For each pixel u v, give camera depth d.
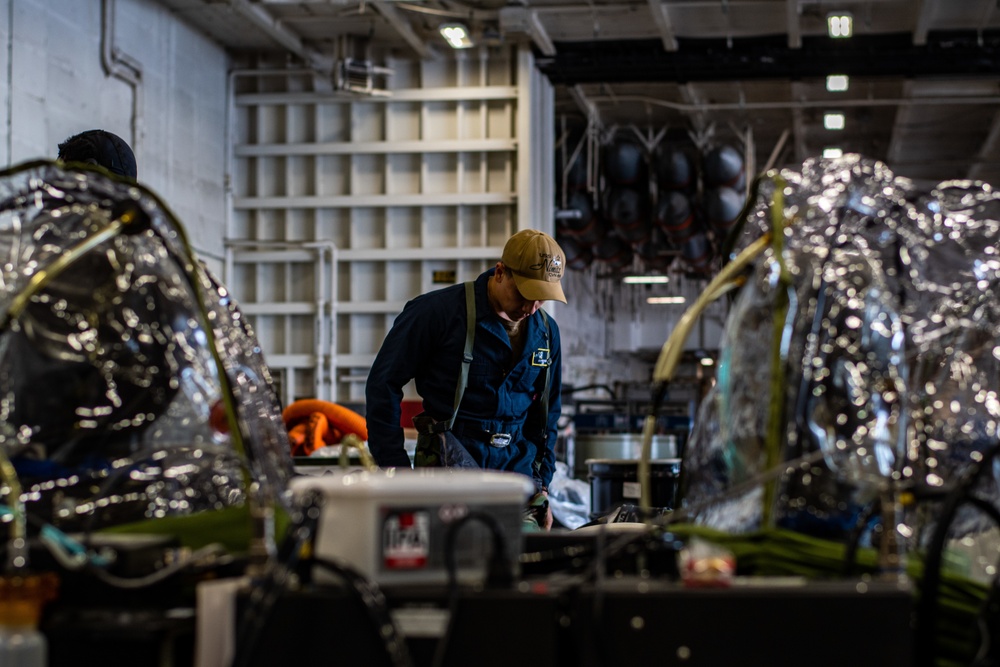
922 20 7.29
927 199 2.00
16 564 1.41
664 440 6.26
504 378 3.19
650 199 9.95
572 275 14.18
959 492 1.49
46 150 5.68
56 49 5.78
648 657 1.33
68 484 1.79
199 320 1.85
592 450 6.27
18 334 1.83
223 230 7.66
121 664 1.39
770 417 1.60
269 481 1.69
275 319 7.67
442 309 3.14
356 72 7.43
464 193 7.48
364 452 1.97
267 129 7.81
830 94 9.23
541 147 8.02
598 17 7.54
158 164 6.79
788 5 7.04
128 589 1.44
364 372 7.57
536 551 1.91
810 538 1.59
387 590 1.40
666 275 13.98
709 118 10.16
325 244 7.56
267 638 1.37
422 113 7.60
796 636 1.33
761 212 1.96
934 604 1.47
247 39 7.63
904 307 1.91
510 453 3.24
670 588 1.35
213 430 1.83
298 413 3.87
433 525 1.45
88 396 1.82
